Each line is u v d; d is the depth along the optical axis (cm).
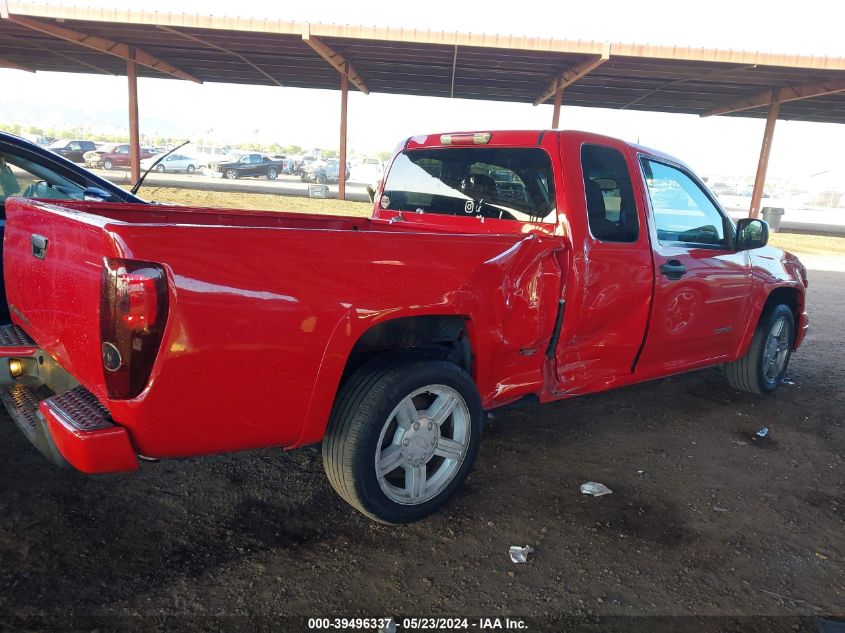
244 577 271
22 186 468
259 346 249
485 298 318
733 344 504
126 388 230
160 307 225
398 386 291
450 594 268
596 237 376
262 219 425
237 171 3853
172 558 280
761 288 506
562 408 498
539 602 266
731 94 2791
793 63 2003
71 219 251
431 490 321
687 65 2206
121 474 349
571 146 374
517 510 340
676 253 427
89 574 265
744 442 448
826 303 1067
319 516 323
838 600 279
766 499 367
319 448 402
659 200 423
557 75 2558
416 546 301
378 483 297
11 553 275
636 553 306
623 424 471
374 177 5128
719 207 476
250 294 244
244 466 370
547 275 350
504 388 355
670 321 430
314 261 259
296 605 256
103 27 2159
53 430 244
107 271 224
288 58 2595
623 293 392
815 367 654
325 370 268
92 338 239
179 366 234
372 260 275
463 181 423
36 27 2078
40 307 292
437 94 3281
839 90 2328
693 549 312
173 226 228
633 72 2405
